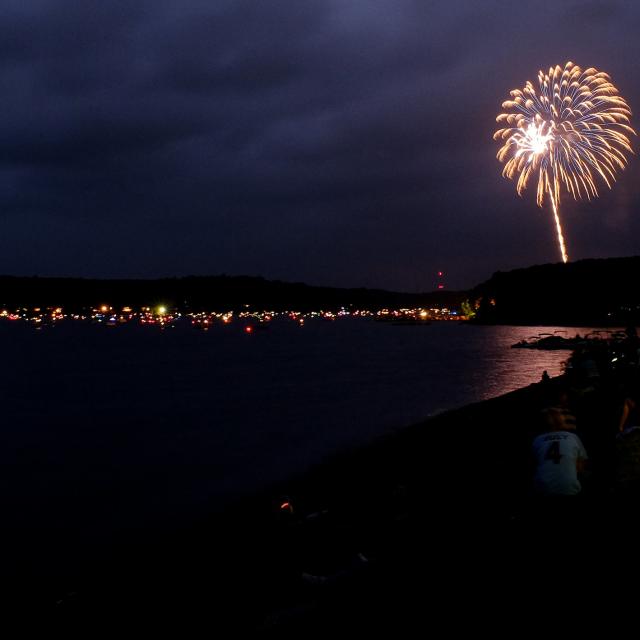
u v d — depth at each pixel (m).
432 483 14.41
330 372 82.81
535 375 68.50
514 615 4.14
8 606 11.72
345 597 4.73
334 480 18.23
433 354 109.44
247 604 9.63
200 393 62.66
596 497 6.20
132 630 9.60
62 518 20.05
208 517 16.98
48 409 53.00
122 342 178.38
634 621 3.93
